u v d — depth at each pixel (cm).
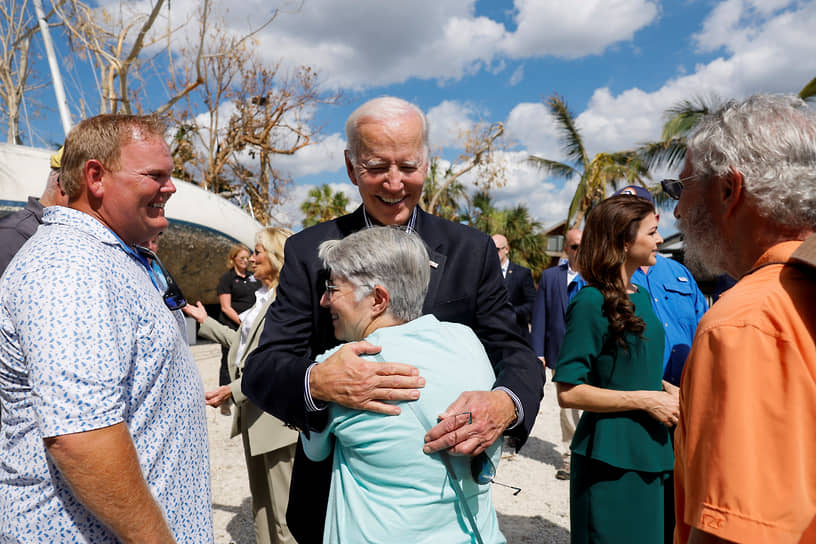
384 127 164
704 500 86
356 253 136
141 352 136
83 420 114
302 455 165
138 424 133
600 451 206
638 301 219
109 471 116
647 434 205
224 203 1167
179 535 143
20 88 1016
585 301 215
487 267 180
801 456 80
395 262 134
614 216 211
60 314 118
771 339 85
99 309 123
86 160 142
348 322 140
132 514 120
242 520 361
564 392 214
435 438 121
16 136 1010
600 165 1900
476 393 130
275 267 296
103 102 1116
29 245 132
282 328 167
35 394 116
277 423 263
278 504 271
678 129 1480
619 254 210
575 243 461
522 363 161
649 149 1733
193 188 1112
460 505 127
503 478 442
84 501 117
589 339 212
